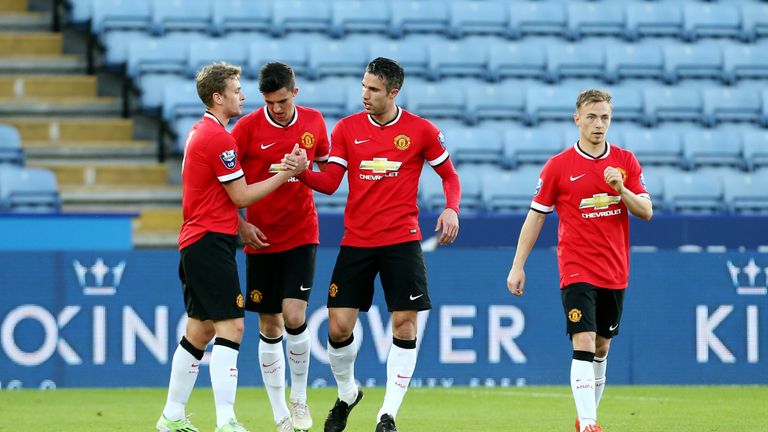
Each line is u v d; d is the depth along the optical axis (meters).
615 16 68.56
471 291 41.09
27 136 59.88
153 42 61.88
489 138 56.91
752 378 42.09
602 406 34.00
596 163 24.48
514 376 41.25
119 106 62.28
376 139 25.08
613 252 24.45
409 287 24.86
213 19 65.06
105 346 39.62
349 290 25.20
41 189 53.00
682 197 54.66
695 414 31.62
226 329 23.73
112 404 34.69
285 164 23.64
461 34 66.38
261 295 26.12
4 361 39.19
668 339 41.81
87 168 57.34
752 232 45.47
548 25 67.31
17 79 62.72
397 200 25.05
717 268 42.09
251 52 61.50
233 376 23.75
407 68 62.59
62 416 31.48
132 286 39.81
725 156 58.19
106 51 63.50
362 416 31.66
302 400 26.70
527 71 63.78
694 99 62.19
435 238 44.41
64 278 39.50
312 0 66.38
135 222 54.12
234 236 24.02
